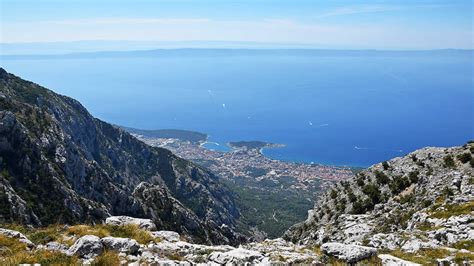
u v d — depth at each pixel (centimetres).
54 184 10344
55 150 12225
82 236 2005
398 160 6362
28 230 2420
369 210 5612
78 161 13088
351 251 1952
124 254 1822
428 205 4250
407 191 5338
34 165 10506
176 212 11262
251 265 1806
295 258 2034
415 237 2906
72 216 9769
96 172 13775
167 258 1881
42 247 1959
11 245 1927
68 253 1838
